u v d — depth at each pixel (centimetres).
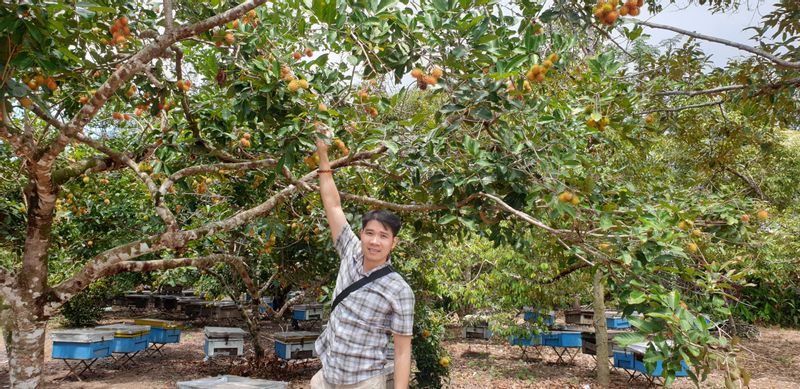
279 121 314
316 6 274
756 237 412
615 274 325
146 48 294
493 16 323
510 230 384
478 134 318
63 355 857
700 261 336
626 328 1274
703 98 667
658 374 847
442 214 435
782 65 423
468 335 1200
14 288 361
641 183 654
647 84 515
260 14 354
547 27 371
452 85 299
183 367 1011
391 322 222
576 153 343
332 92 335
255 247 746
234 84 312
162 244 362
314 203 559
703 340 244
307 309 1441
